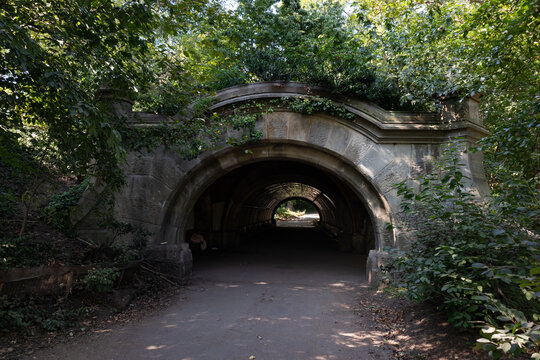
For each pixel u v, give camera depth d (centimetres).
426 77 684
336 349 439
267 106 784
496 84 770
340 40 848
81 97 402
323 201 2250
